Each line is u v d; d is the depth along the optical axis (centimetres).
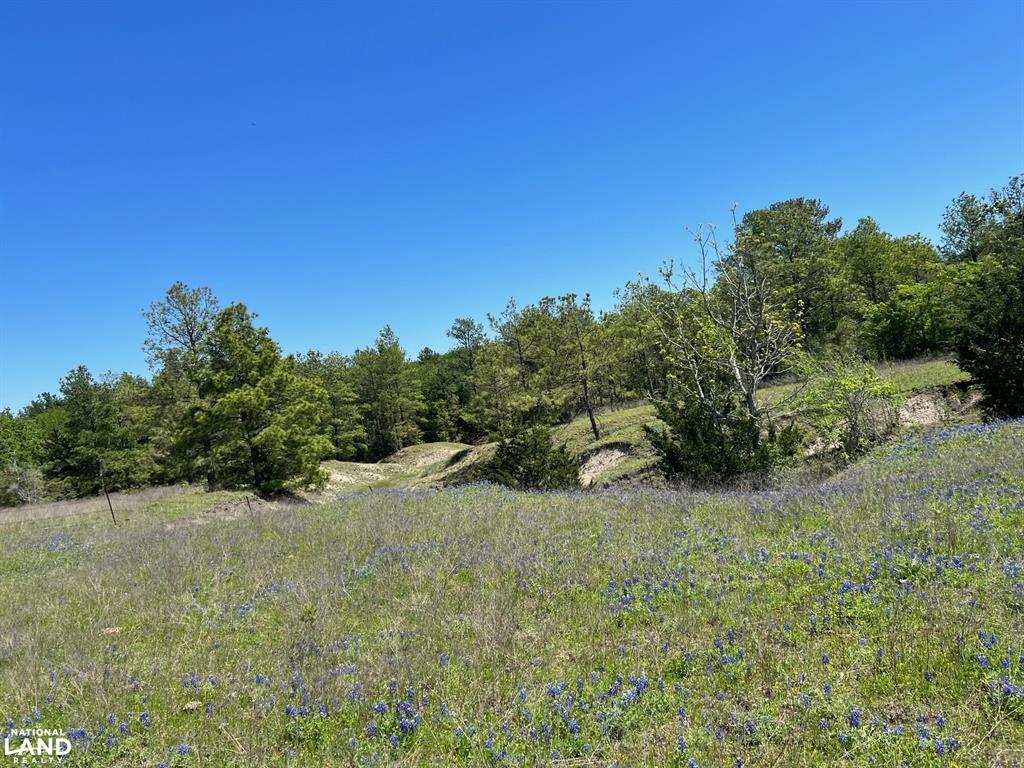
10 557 1343
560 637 527
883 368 2552
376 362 6425
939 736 318
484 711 407
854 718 340
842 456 1653
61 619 714
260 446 2969
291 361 3238
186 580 842
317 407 3241
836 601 495
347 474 4953
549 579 678
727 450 1437
